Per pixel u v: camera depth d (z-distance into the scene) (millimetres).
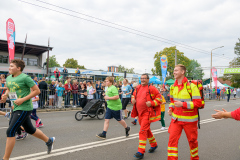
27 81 3301
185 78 3188
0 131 5902
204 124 7801
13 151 4145
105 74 29969
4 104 9852
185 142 5090
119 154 4059
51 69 25750
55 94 11641
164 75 18188
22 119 3268
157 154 4105
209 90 28625
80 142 4887
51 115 9492
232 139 5496
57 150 4238
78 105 12664
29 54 29422
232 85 53781
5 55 27406
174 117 3217
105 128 5109
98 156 3920
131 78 32938
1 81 9922
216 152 4367
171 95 3395
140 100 3965
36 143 4754
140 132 3877
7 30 10828
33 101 6324
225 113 2381
